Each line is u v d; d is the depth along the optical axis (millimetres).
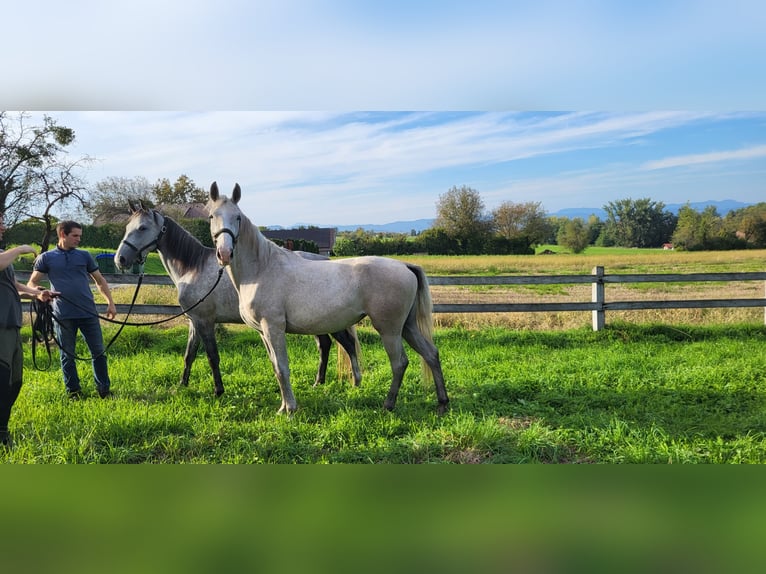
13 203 22203
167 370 6043
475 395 4973
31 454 3490
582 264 29641
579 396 5004
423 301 4664
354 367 5473
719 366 5852
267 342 4547
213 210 4344
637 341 7832
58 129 21891
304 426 4078
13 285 3662
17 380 3738
